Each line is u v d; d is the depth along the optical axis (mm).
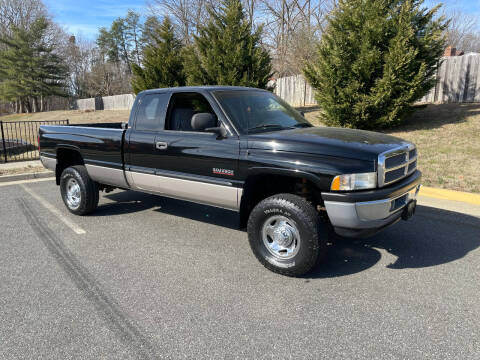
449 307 3141
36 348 2666
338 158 3396
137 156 4953
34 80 51000
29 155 12195
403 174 3797
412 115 12766
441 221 5309
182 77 19391
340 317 3012
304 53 22453
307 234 3488
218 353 2590
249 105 4422
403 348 2615
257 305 3209
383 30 11000
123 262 4125
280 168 3613
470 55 13602
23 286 3586
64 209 6270
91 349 2650
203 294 3406
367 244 4566
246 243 4691
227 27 15781
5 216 5875
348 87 11375
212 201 4316
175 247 4559
